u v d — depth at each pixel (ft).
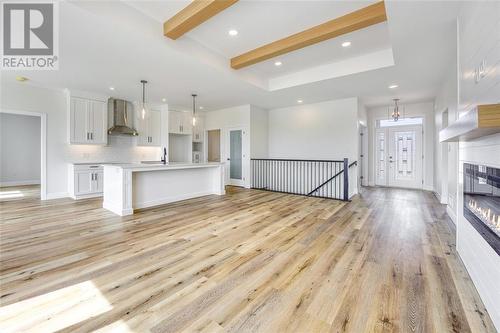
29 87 16.01
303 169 21.90
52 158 17.13
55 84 15.75
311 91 17.20
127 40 9.61
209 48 12.23
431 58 11.21
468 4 6.66
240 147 23.43
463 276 6.50
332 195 20.18
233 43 11.75
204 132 26.50
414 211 13.62
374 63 12.66
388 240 9.19
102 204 15.19
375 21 8.89
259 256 7.82
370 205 15.16
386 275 6.60
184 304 5.36
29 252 8.00
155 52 10.68
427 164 21.21
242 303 5.42
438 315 4.98
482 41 5.48
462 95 7.32
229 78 14.20
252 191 20.76
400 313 5.06
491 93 4.90
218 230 10.34
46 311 5.09
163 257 7.71
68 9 7.68
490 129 4.15
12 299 5.48
